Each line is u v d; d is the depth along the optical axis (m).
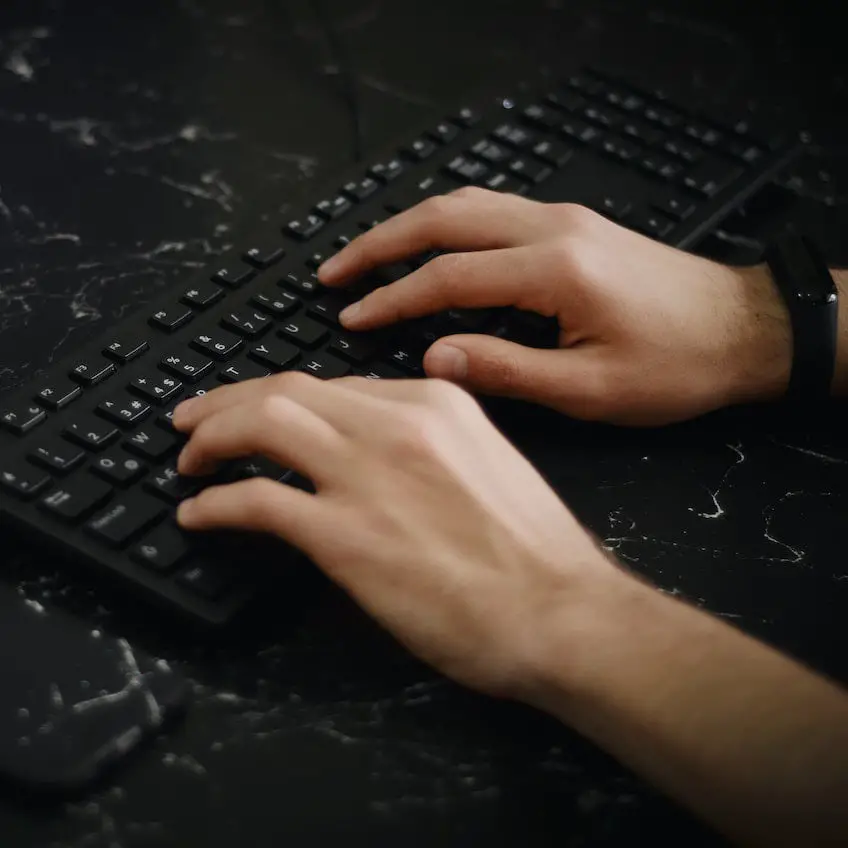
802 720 0.51
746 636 0.55
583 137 0.87
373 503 0.58
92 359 0.67
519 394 0.69
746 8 1.14
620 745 0.53
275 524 0.58
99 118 0.92
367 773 0.54
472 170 0.83
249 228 0.84
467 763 0.55
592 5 1.13
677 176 0.85
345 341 0.71
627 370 0.70
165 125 0.93
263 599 0.59
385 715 0.56
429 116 0.89
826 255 0.86
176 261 0.81
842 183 0.94
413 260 0.76
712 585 0.62
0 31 1.00
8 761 0.52
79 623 0.58
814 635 0.60
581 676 0.53
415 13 1.10
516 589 0.56
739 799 0.50
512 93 0.91
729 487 0.68
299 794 0.53
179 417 0.63
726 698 0.52
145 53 1.00
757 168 0.88
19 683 0.55
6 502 0.60
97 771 0.52
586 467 0.69
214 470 0.62
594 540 0.61
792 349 0.73
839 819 0.49
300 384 0.62
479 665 0.55
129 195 0.86
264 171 0.90
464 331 0.72
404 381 0.63
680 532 0.65
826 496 0.68
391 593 0.56
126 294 0.78
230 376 0.67
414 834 0.52
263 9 1.07
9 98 0.93
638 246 0.74
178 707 0.55
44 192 0.85
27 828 0.51
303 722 0.56
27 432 0.63
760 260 0.83
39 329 0.74
